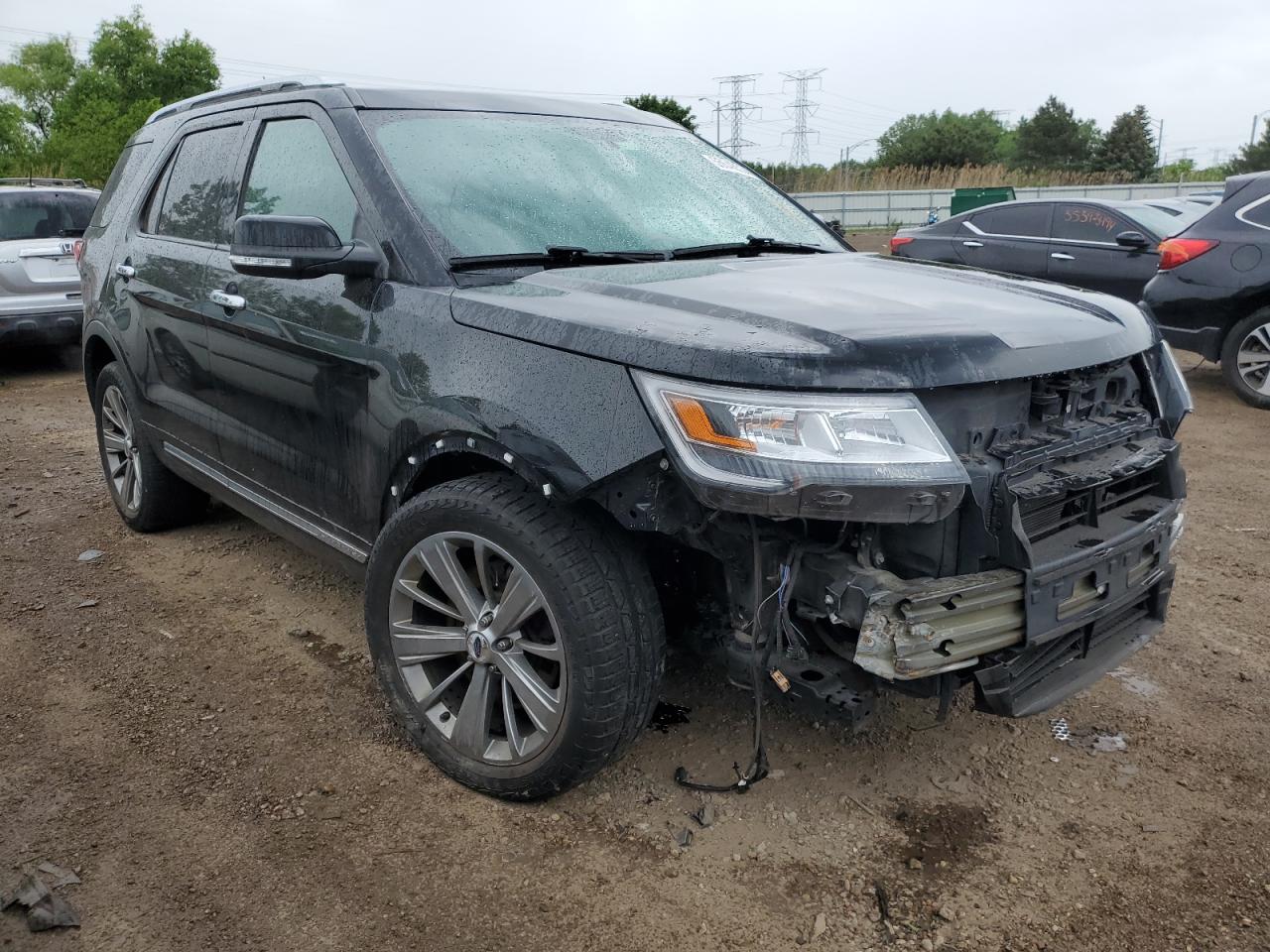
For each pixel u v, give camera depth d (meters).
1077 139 78.06
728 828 2.62
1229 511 5.23
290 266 2.78
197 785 2.81
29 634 3.75
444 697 2.84
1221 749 3.02
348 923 2.30
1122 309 2.88
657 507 2.27
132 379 4.41
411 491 2.91
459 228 2.96
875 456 2.12
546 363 2.44
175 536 4.79
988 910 2.34
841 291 2.71
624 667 2.44
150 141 4.65
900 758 2.94
